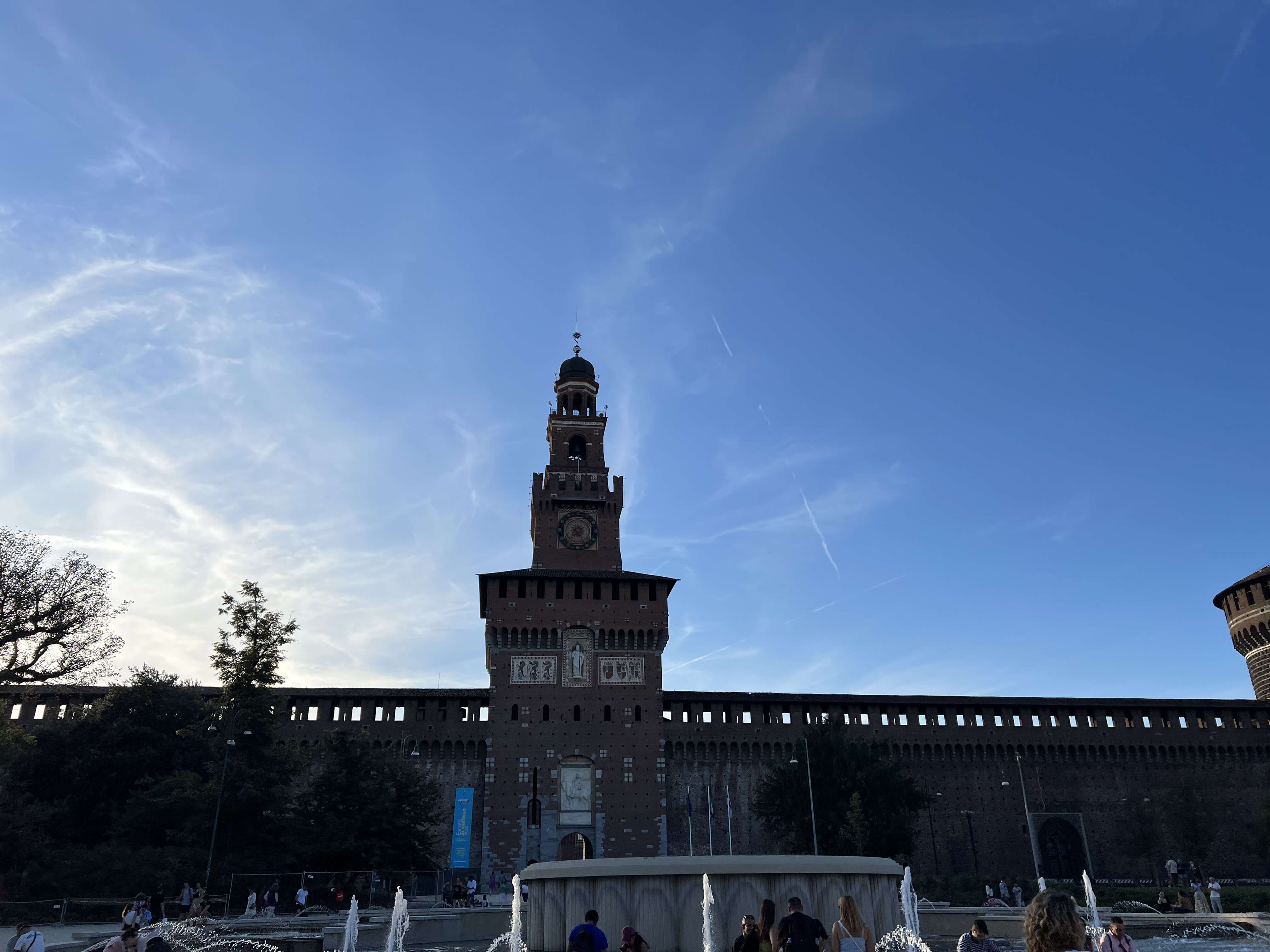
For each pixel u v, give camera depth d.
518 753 82.50
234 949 38.84
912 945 26.64
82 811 72.38
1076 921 8.45
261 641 72.00
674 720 88.00
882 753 84.00
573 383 103.94
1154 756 91.50
